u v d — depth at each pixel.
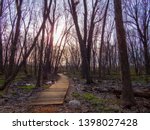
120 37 12.18
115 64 57.28
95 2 28.28
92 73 43.56
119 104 12.42
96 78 34.00
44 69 30.78
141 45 50.78
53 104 12.19
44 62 31.19
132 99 12.04
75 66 69.50
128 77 12.19
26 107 11.71
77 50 67.06
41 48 22.53
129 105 11.77
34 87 21.59
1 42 37.69
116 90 15.39
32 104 12.20
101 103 12.73
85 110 11.10
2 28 37.88
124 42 12.22
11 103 12.99
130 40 49.66
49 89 18.64
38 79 21.84
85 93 16.83
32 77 35.06
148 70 40.53
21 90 19.28
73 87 21.42
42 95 15.09
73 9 24.23
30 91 18.73
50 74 40.91
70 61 80.94
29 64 55.19
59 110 11.05
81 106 11.95
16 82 26.89
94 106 12.05
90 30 27.91
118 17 12.17
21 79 31.30
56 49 52.09
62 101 12.77
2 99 14.32
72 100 12.94
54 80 31.62
